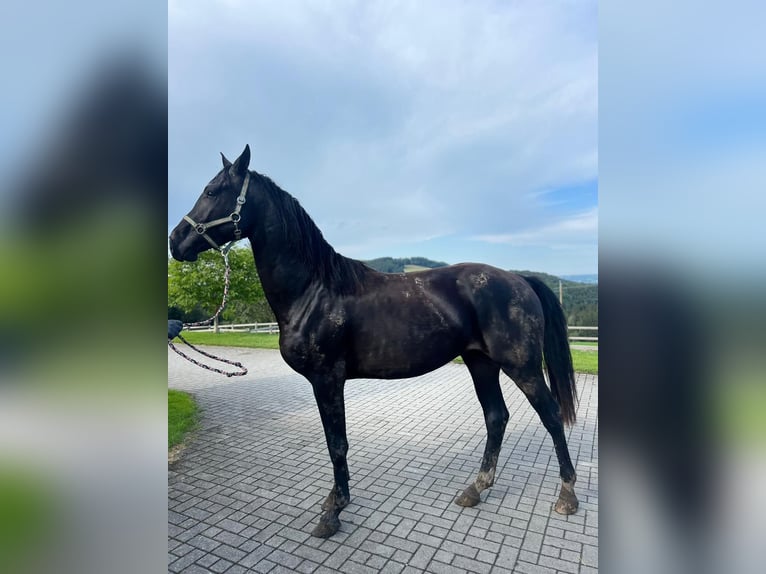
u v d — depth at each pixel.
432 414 4.97
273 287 2.53
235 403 5.73
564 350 2.72
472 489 2.77
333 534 2.45
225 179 2.46
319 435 4.34
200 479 3.27
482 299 2.59
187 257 2.52
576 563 2.16
